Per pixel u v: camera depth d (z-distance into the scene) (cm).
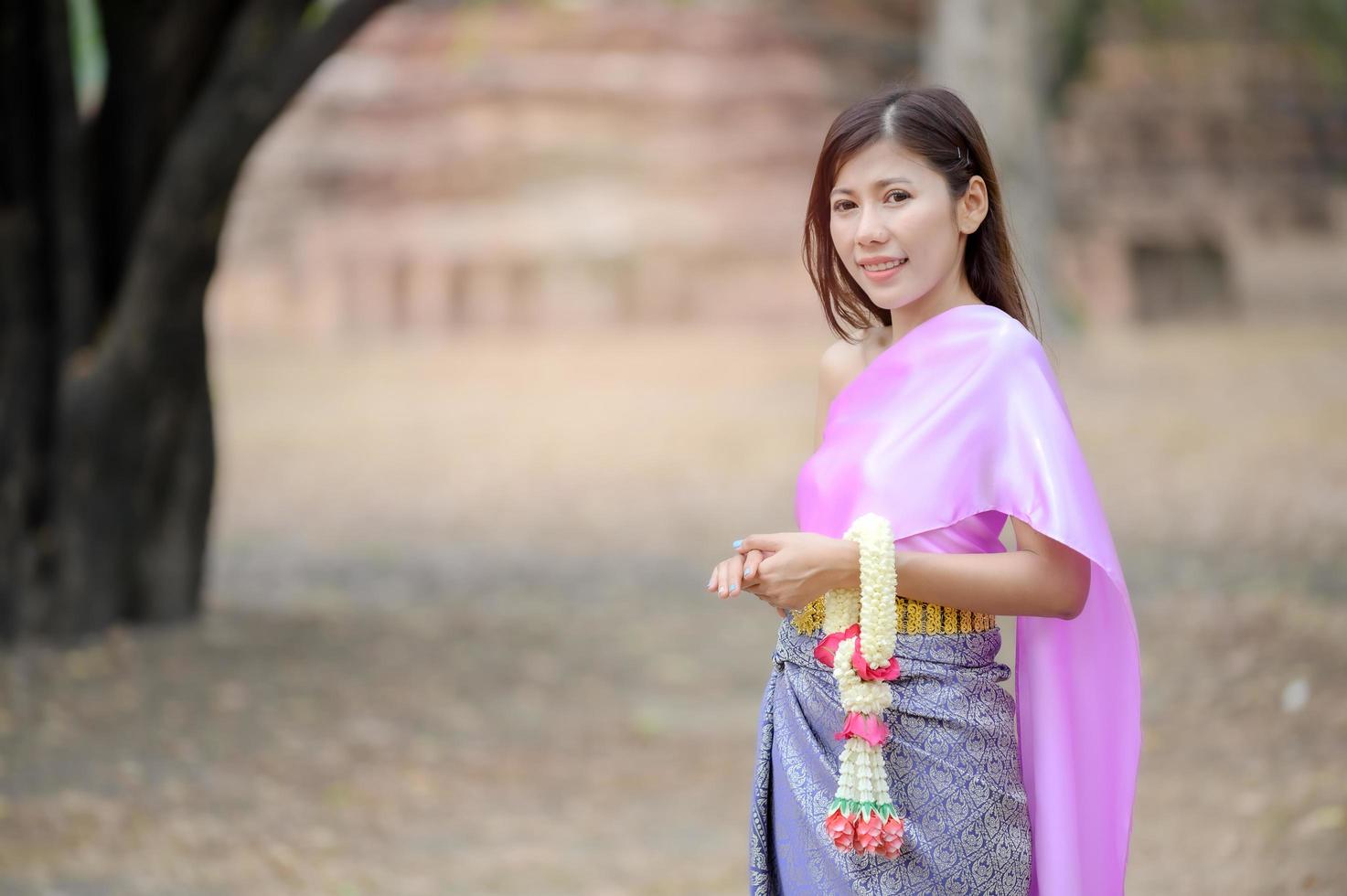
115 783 731
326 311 3572
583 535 1580
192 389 1027
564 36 3712
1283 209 3912
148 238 936
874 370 318
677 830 700
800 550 301
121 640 994
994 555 303
